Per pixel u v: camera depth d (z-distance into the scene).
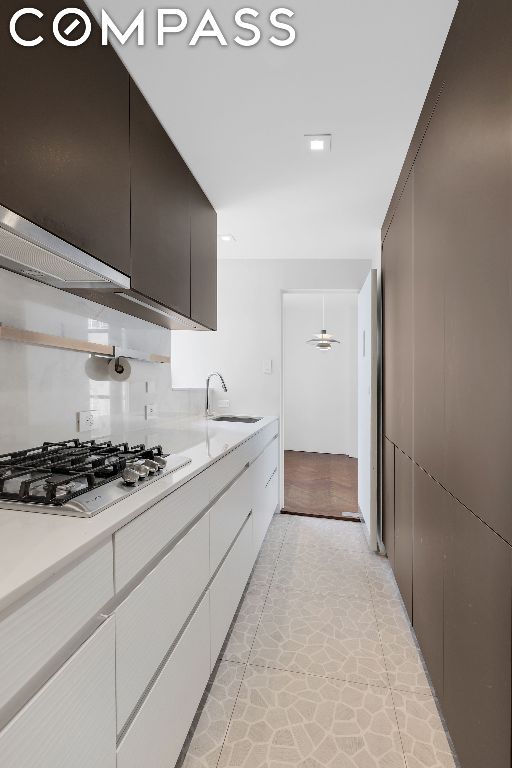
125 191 1.53
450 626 1.43
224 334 4.09
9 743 0.66
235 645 2.04
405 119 1.88
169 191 1.99
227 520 1.95
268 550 3.15
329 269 4.00
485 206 1.10
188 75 1.58
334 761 1.41
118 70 1.48
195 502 1.50
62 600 0.79
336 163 2.25
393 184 2.48
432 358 1.66
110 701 0.94
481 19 1.12
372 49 1.48
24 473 1.16
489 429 1.09
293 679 1.80
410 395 2.11
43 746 0.73
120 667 0.99
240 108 1.79
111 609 0.97
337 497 4.60
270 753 1.44
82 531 0.89
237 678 1.80
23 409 1.52
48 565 0.73
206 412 3.69
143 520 1.10
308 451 7.75
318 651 1.99
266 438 3.17
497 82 1.02
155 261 1.82
